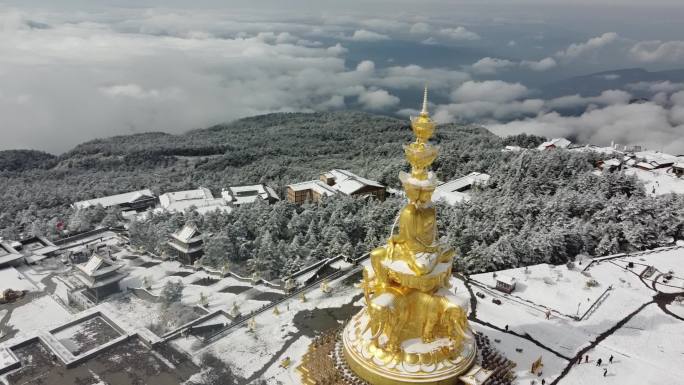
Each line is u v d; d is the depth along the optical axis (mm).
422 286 41594
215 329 62500
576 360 52656
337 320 61438
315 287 69812
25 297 77375
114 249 96250
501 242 77250
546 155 120875
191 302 73125
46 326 68125
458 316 40812
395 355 41969
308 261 81688
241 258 89688
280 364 53062
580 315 61500
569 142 154000
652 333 58188
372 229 89875
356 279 72000
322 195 122250
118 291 77250
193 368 53562
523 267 75000
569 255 82312
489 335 56688
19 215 119375
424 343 42594
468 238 83000
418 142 41812
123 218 117312
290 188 132125
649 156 135375
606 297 66625
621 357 53531
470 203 96625
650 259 79000
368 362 42656
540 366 50156
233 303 71500
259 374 51812
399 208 96188
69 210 121875
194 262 87625
